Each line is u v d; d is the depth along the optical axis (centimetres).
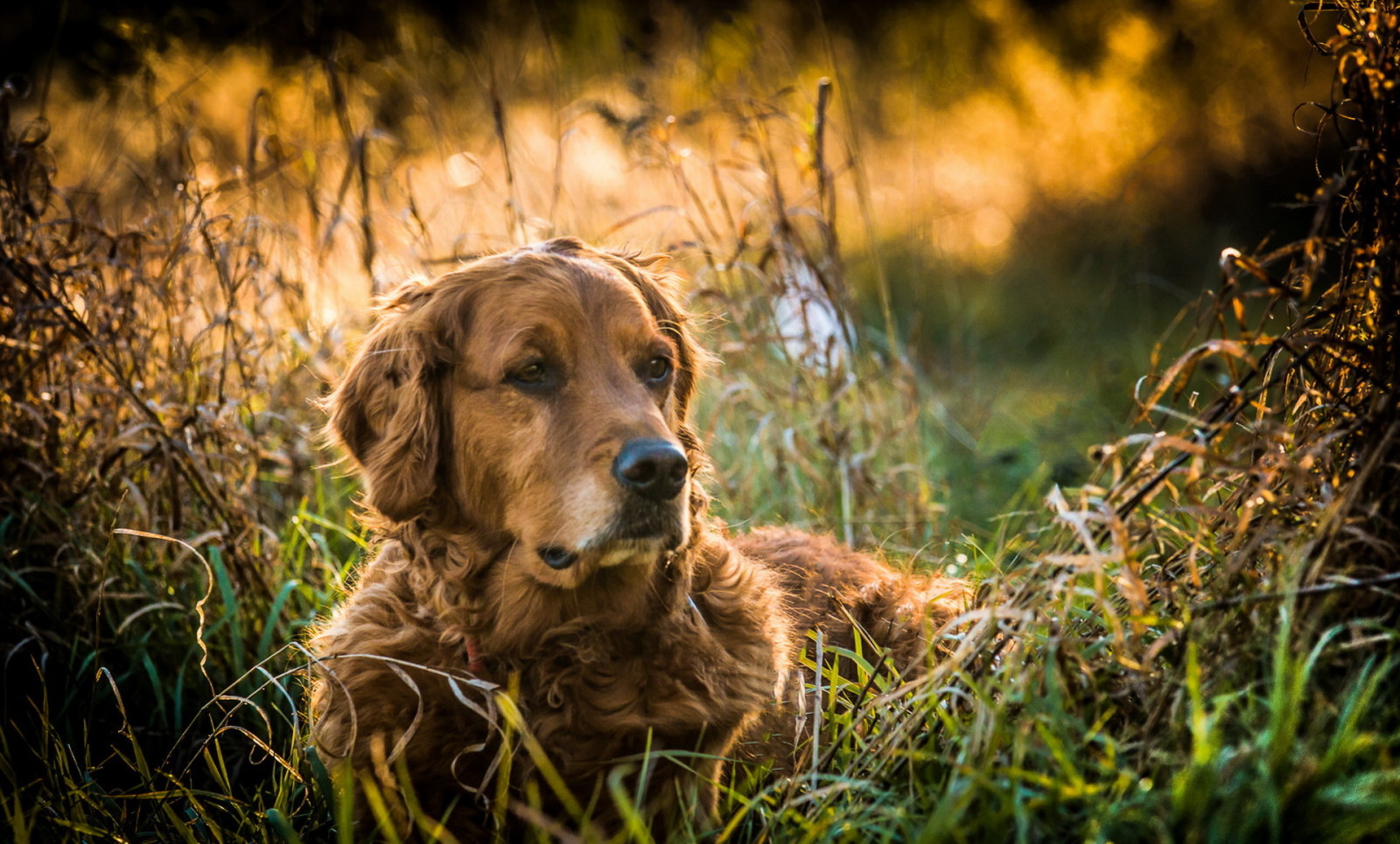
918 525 492
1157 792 227
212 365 449
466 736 287
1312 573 243
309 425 480
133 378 422
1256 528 280
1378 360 273
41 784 320
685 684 297
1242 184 1041
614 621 296
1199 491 319
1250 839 211
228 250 436
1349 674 242
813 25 1217
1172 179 1069
